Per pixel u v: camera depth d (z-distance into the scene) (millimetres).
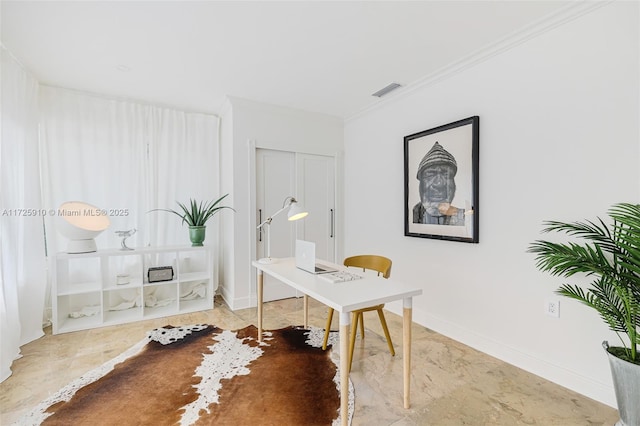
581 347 1881
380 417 1662
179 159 3697
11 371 2107
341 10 1902
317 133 3959
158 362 2242
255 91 3197
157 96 3324
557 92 1982
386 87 3084
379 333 2807
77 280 3113
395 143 3326
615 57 1735
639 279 1461
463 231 2557
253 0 1806
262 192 3646
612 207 1754
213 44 2295
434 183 2812
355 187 3988
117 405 1756
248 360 2277
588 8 1814
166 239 3609
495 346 2344
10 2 1788
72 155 3104
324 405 1763
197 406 1747
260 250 3633
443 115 2760
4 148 2227
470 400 1813
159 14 1932
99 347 2484
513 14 1950
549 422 1628
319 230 4027
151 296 3475
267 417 1659
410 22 2029
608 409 1726
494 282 2355
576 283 1897
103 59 2510
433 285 2877
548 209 2037
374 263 2604
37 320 2658
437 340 2643
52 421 1621
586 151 1857
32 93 2727
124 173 3371
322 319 3164
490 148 2375
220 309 3441
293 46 2326
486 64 2395
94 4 1829
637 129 1667
